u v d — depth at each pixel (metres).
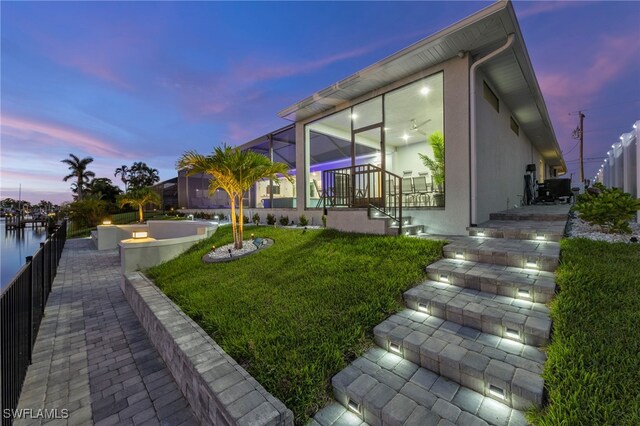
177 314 3.21
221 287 4.02
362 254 4.36
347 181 6.92
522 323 2.26
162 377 2.64
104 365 2.87
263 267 4.60
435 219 5.59
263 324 2.79
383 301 2.93
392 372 2.15
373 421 1.81
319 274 3.89
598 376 1.59
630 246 3.42
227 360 2.21
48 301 4.93
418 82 5.93
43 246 4.74
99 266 7.82
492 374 1.85
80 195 33.84
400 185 5.18
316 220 8.72
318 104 7.62
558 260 3.16
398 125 8.45
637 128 5.24
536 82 6.23
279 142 11.00
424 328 2.55
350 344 2.38
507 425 1.63
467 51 5.01
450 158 5.32
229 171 6.07
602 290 2.43
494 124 6.39
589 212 4.37
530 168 10.27
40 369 2.81
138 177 44.81
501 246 3.87
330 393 2.06
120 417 2.13
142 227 11.97
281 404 1.71
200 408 2.03
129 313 4.34
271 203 11.28
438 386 1.99
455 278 3.28
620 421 1.36
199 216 16.56
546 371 1.76
